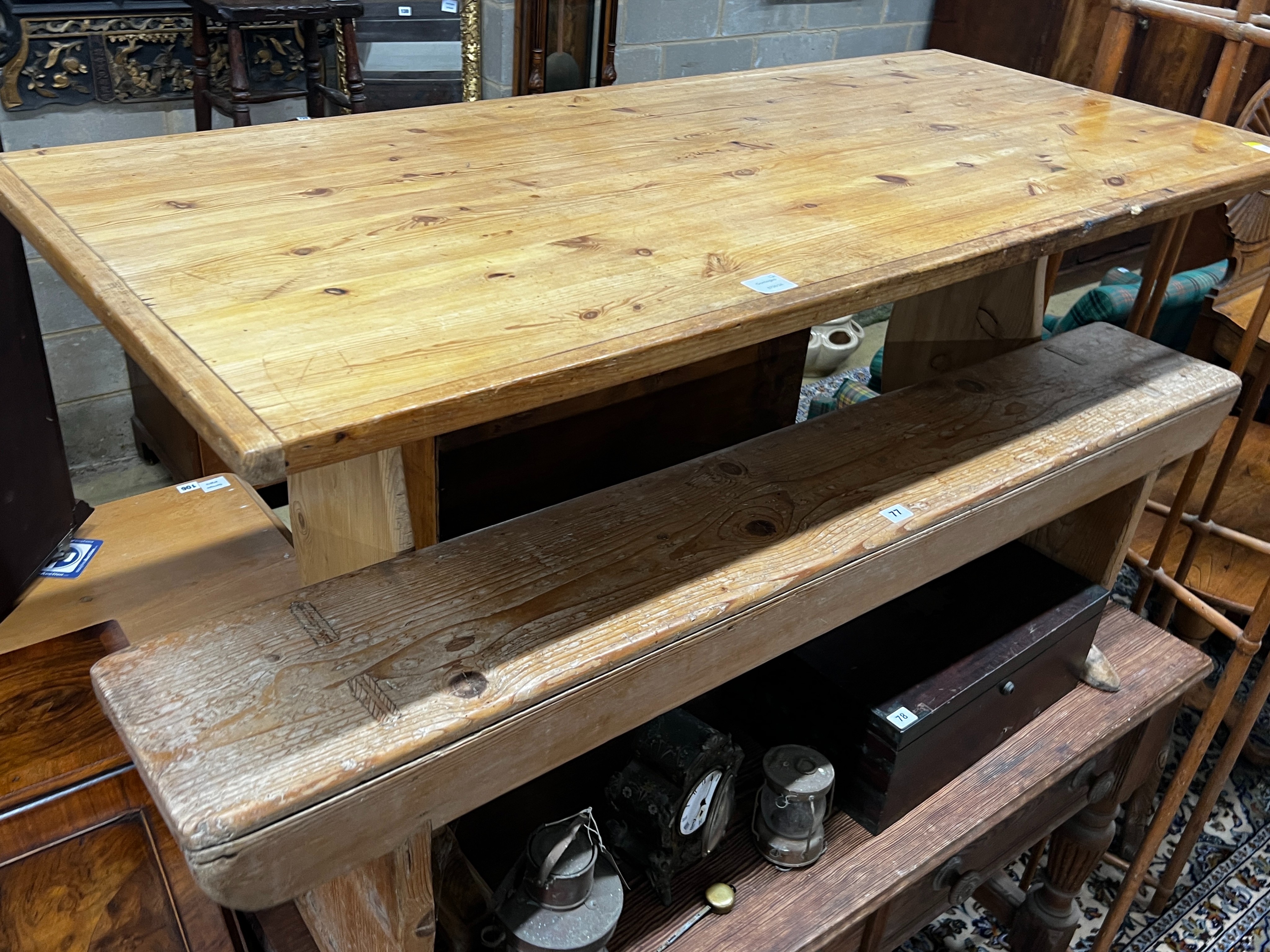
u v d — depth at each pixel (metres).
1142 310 1.64
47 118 2.57
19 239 1.57
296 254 0.85
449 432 0.67
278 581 1.70
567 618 0.90
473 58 3.05
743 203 1.04
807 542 1.02
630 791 1.14
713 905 1.15
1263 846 2.06
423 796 0.77
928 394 1.33
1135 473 1.33
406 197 1.00
